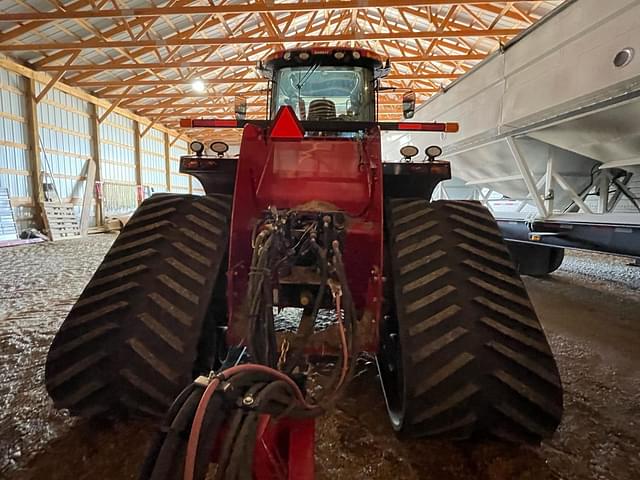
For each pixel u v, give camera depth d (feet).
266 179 4.78
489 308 3.79
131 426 4.30
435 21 27.71
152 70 35.70
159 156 51.29
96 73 34.30
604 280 13.25
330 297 4.06
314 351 3.87
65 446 4.02
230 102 44.06
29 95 28.53
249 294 3.15
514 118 9.45
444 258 4.17
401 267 4.18
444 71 42.19
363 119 8.16
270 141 4.91
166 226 4.64
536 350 3.63
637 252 7.39
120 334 3.84
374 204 4.17
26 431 4.28
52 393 3.82
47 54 28.71
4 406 4.82
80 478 3.59
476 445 4.06
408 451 3.97
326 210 4.08
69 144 33.14
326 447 4.03
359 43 40.81
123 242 4.49
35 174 29.01
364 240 3.96
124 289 4.04
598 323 8.52
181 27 31.71
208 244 4.49
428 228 4.54
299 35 29.12
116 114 40.65
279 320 8.19
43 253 20.47
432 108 14.42
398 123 6.40
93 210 36.32
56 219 29.71
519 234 11.18
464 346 3.63
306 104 8.18
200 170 5.69
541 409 3.49
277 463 2.40
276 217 3.76
